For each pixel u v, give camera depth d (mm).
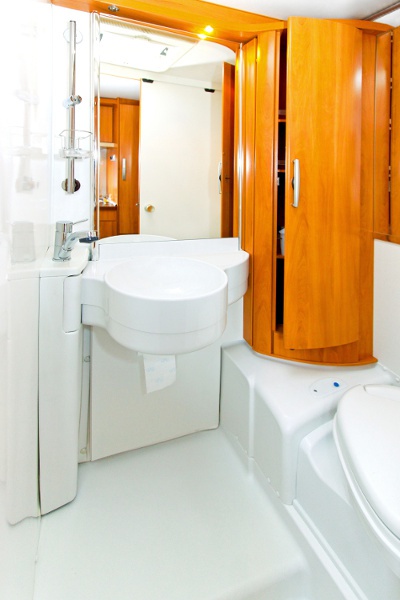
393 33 1459
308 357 1639
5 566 700
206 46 1559
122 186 1525
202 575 1123
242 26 1456
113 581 1097
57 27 1325
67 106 1371
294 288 1521
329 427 1315
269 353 1667
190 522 1307
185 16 1392
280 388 1443
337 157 1476
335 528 1097
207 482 1491
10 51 735
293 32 1371
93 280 1255
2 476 700
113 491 1432
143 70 1489
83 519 1303
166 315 1087
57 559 1155
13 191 785
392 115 1492
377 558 963
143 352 1130
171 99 1561
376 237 1609
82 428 1518
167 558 1173
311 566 1150
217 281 1302
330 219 1507
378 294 1625
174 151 1602
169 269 1443
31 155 982
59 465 1288
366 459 928
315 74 1405
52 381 1206
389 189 1529
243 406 1554
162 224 1626
